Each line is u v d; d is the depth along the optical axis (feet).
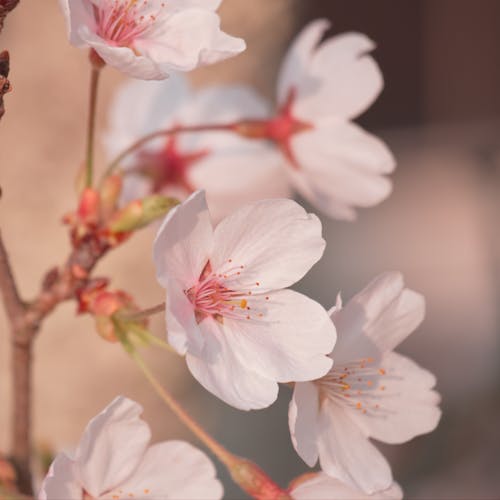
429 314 4.10
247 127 1.44
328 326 1.22
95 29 1.25
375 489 1.24
